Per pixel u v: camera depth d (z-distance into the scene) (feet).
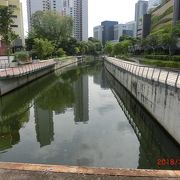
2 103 88.89
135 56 258.37
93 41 482.28
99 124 62.18
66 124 62.28
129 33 607.78
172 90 46.29
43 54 211.82
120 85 129.80
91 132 55.77
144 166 40.09
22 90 112.06
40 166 14.33
